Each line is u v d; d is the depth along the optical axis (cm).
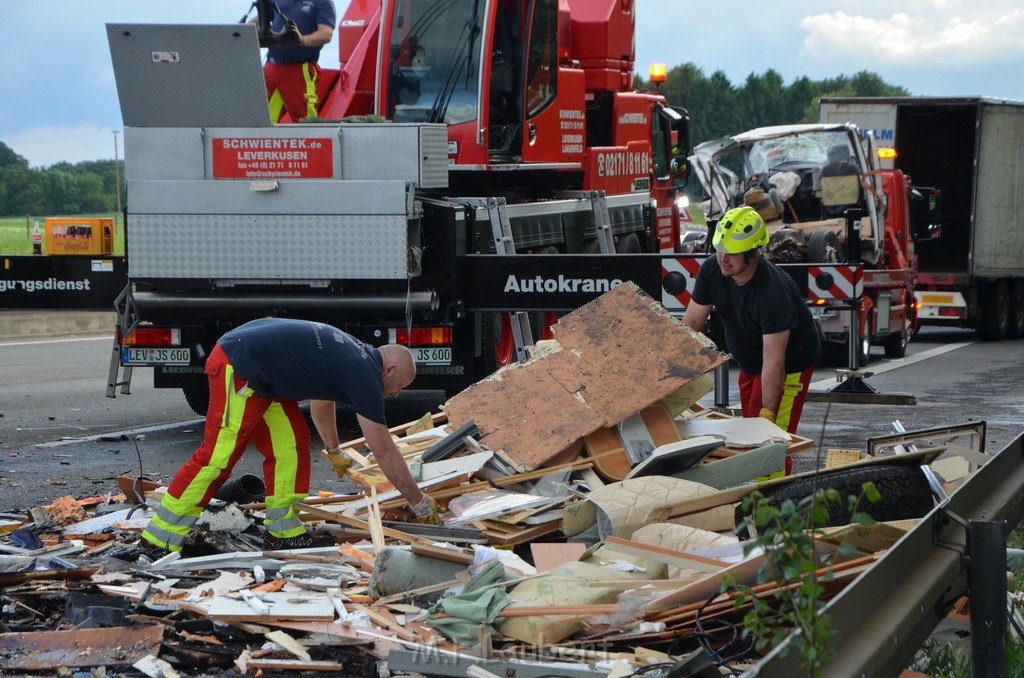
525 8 2622
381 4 2630
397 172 1914
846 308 2200
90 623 988
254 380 1176
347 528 1280
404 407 2503
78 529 1311
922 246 5009
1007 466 1066
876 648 676
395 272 1919
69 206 18125
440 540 1200
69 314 4453
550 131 2778
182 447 2045
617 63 3228
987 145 4481
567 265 2055
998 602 777
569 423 1390
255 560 1150
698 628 919
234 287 1994
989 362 3694
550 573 1035
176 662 948
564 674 862
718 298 1446
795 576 675
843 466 1231
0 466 1841
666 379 1421
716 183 3891
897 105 4672
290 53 2525
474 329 2102
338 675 928
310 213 1922
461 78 2536
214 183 1931
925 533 801
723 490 1209
